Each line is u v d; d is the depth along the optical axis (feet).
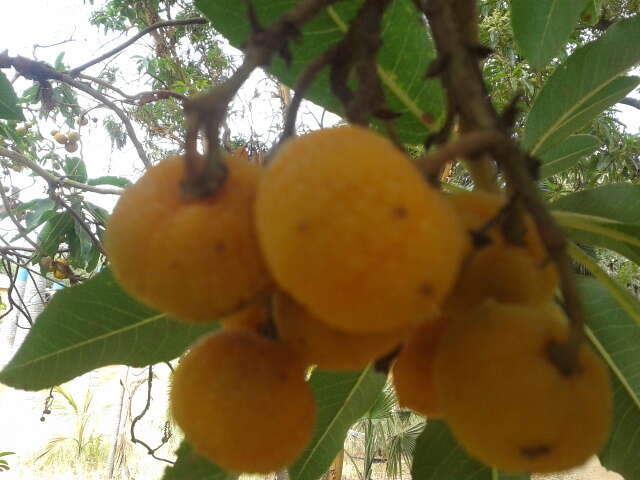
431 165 0.22
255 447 0.27
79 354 0.46
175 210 0.24
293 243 0.20
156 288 0.24
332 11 0.43
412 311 0.21
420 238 0.20
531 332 0.24
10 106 0.87
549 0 0.55
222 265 0.23
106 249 0.26
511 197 0.26
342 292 0.20
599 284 0.49
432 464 0.50
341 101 0.31
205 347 0.29
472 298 0.27
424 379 0.30
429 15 0.28
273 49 0.23
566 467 0.24
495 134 0.23
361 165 0.20
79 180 1.51
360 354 0.27
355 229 0.20
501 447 0.24
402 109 0.47
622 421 0.48
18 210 1.46
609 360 0.48
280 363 0.28
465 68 0.26
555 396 0.23
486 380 0.23
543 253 0.28
